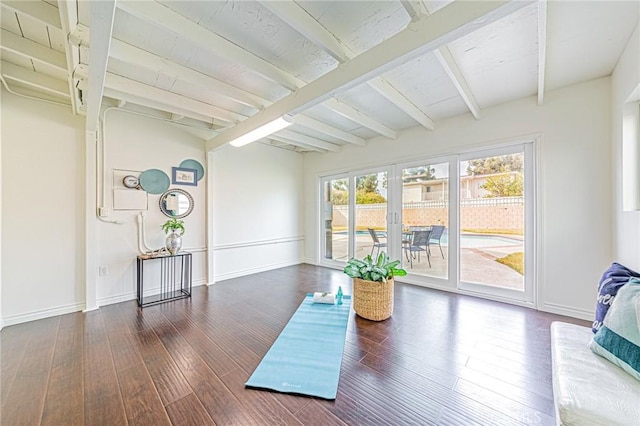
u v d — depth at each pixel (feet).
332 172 17.42
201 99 10.27
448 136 12.05
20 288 8.99
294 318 9.24
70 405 5.12
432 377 5.95
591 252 8.69
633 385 3.89
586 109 8.71
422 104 10.48
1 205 8.68
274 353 6.96
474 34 6.37
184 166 12.87
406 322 8.82
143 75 8.46
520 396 5.34
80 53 6.70
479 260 11.44
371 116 11.94
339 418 4.80
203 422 4.71
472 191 11.61
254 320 9.12
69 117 9.90
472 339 7.64
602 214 8.46
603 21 5.88
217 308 10.28
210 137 13.74
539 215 9.66
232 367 6.35
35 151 9.26
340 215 17.42
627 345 4.22
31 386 5.67
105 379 5.91
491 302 10.70
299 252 18.90
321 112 11.50
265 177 16.67
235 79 8.60
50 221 9.55
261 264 16.44
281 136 13.94
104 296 10.67
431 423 4.69
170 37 6.57
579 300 8.95
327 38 6.34
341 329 8.34
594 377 4.09
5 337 7.89
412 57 5.77
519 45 6.78
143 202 11.59
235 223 15.05
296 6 5.57
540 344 7.32
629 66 6.66
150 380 5.88
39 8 5.82
